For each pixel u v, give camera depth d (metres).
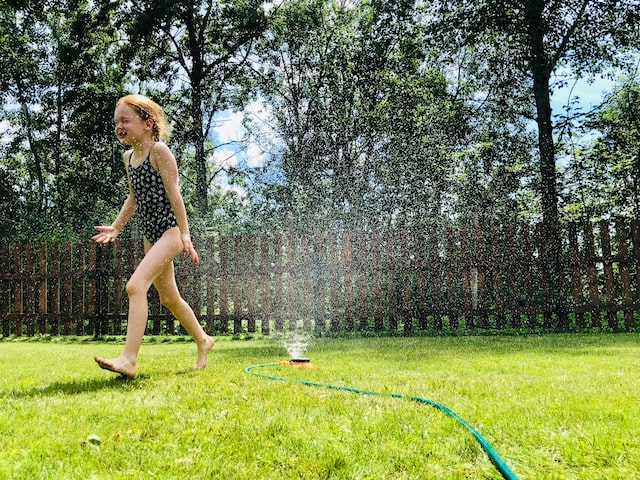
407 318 8.26
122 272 8.92
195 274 8.80
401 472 1.59
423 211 11.76
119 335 8.91
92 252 9.02
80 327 8.98
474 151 11.29
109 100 16.45
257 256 9.38
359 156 14.79
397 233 8.45
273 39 17.95
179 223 3.52
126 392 2.75
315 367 3.94
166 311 8.68
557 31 9.93
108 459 1.64
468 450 1.78
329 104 16.23
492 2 10.17
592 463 1.66
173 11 15.16
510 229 8.22
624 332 7.65
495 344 5.87
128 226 13.28
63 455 1.68
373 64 16.02
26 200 19.19
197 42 17.39
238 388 2.84
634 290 8.47
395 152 12.70
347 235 8.46
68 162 20.50
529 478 1.55
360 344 6.27
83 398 2.56
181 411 2.26
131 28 15.91
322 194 13.84
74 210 18.03
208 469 1.56
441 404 2.42
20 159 24.17
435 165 11.95
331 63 16.34
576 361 4.12
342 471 1.57
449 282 8.26
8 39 18.36
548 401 2.49
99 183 17.33
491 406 2.39
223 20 17.25
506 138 11.48
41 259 9.15
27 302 9.15
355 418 2.15
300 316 8.48
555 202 9.72
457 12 10.86
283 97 17.39
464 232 8.30
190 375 3.39
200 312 8.78
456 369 3.75
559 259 8.10
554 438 1.88
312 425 2.04
